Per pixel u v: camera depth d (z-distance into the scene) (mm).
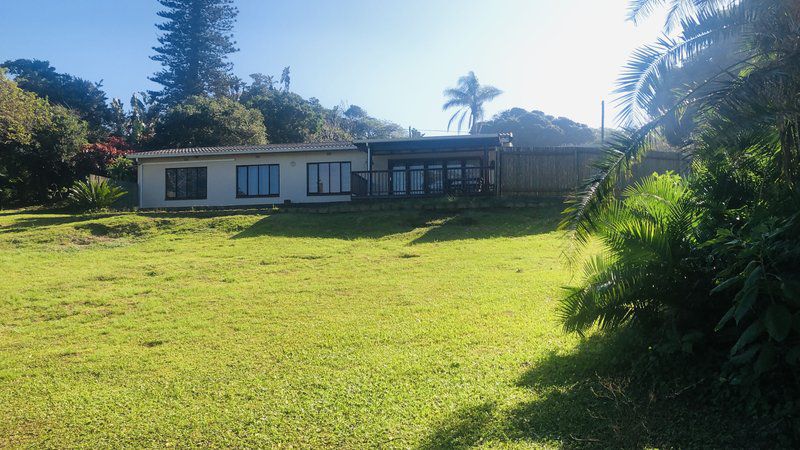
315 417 5555
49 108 35969
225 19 57125
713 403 4891
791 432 4297
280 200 26500
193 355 7863
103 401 6402
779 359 4652
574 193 5922
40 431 5711
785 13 5340
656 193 5996
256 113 44906
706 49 5758
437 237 16750
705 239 5434
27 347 8695
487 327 8078
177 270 13875
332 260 14359
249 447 5082
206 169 27359
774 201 5172
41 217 21859
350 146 24656
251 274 13195
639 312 5645
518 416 5172
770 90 5055
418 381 6277
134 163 32969
